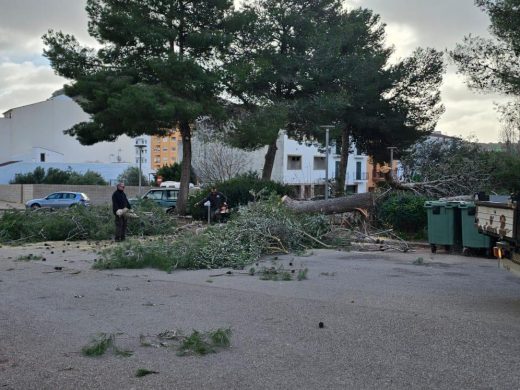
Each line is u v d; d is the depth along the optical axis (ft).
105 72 83.76
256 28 90.79
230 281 32.81
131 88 75.51
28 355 18.25
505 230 24.20
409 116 110.42
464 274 34.88
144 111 76.48
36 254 46.19
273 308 25.11
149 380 15.92
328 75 94.27
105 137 87.71
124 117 78.23
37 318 23.40
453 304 25.88
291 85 96.63
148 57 84.23
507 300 26.81
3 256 45.19
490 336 20.34
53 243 55.36
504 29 57.00
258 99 90.79
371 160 129.49
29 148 234.79
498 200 40.32
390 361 17.51
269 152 102.17
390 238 53.52
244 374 16.39
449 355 18.08
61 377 16.15
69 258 43.55
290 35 94.63
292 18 92.07
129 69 84.12
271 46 93.45
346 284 31.35
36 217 60.18
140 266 38.50
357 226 56.49
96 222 59.47
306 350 18.72
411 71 108.47
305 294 28.45
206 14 86.58
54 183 173.88
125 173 193.06
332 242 50.14
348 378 15.99
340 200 56.24
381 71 104.58
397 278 33.40
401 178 73.31
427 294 28.32
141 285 31.53
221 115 85.30
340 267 38.11
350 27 96.78
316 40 92.58
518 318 23.07
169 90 79.97
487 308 25.02
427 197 58.80
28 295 28.53
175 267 37.78
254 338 20.20
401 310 24.59
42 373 16.49
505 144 91.71
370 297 27.58
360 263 40.11
